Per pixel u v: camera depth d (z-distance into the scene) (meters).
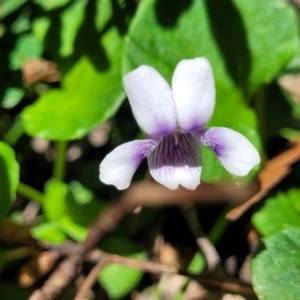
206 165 0.05
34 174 0.07
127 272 0.06
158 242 0.06
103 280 0.06
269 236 0.05
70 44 0.07
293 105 0.07
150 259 0.06
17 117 0.07
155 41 0.06
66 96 0.06
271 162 0.06
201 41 0.06
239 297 0.06
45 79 0.07
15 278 0.06
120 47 0.06
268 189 0.06
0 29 0.07
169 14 0.06
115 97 0.06
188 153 0.05
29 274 0.06
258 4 0.06
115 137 0.07
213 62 0.06
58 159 0.07
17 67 0.07
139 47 0.06
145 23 0.06
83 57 0.07
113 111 0.06
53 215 0.06
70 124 0.06
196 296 0.06
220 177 0.05
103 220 0.05
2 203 0.05
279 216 0.06
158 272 0.06
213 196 0.05
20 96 0.07
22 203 0.07
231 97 0.06
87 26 0.07
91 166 0.07
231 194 0.05
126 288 0.06
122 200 0.05
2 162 0.05
